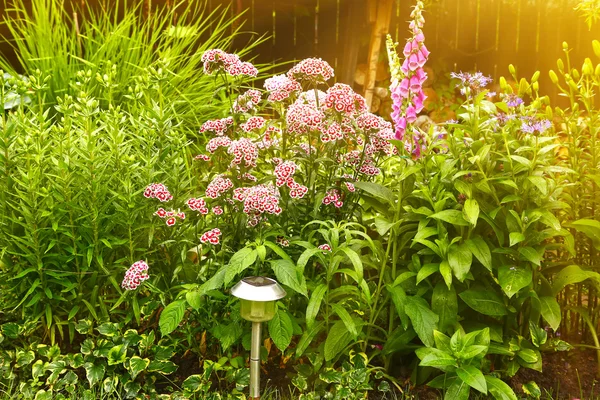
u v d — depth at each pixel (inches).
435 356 100.8
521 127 109.3
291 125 115.8
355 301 117.0
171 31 195.2
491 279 118.6
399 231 113.4
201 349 120.1
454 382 103.5
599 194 123.3
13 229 115.4
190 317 115.3
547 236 110.7
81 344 112.7
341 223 118.8
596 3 155.8
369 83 277.6
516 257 111.3
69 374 110.5
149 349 113.2
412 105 116.5
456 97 310.5
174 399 108.4
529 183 109.7
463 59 319.6
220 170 123.1
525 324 119.8
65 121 117.4
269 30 317.1
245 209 105.9
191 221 122.0
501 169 117.0
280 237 115.6
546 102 122.6
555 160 127.7
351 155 122.0
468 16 315.9
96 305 116.2
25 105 161.5
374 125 116.5
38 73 132.6
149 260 120.3
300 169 127.5
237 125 126.0
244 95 122.3
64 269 116.0
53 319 120.4
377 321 123.6
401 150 111.9
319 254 104.3
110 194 118.6
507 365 115.6
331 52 317.7
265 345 120.8
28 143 109.8
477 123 115.0
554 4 311.4
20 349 114.0
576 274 113.5
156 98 169.9
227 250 114.0
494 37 319.0
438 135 124.2
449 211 108.3
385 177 136.9
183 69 186.7
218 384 115.4
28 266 115.6
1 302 115.9
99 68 176.4
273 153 122.6
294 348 115.4
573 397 115.8
